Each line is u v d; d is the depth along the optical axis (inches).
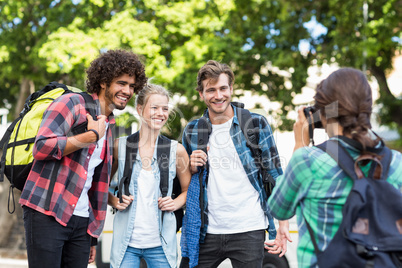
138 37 377.1
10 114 530.9
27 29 414.3
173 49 428.5
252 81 463.8
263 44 473.4
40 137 107.2
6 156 113.7
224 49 418.3
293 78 449.4
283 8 456.4
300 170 80.9
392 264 71.9
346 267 73.1
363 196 74.4
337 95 79.6
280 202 85.7
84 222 119.8
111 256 128.3
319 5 469.1
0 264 380.5
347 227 73.7
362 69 466.9
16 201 462.0
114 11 414.9
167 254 127.4
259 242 129.1
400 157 81.4
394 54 520.4
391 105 529.7
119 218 129.2
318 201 78.7
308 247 79.6
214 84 128.9
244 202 129.2
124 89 120.3
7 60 408.2
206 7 421.4
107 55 120.4
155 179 128.9
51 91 120.6
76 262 119.3
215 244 130.0
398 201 75.5
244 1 450.3
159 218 127.6
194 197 131.3
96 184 124.3
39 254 110.2
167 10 398.0
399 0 448.8
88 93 123.3
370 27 448.5
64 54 367.9
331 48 462.3
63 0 410.6
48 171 111.7
